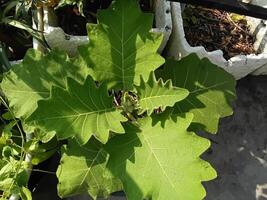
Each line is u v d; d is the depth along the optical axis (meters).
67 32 0.59
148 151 0.49
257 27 0.63
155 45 0.50
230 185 0.66
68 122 0.47
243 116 0.69
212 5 0.51
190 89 0.53
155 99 0.48
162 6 0.57
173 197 0.47
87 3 0.60
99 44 0.49
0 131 0.54
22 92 0.50
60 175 0.50
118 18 0.49
